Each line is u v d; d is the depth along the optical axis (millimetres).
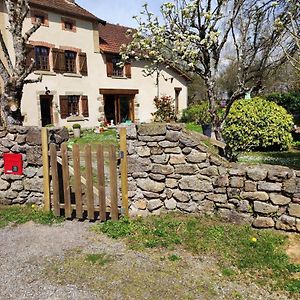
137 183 4797
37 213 5086
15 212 5137
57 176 4953
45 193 5125
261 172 4199
